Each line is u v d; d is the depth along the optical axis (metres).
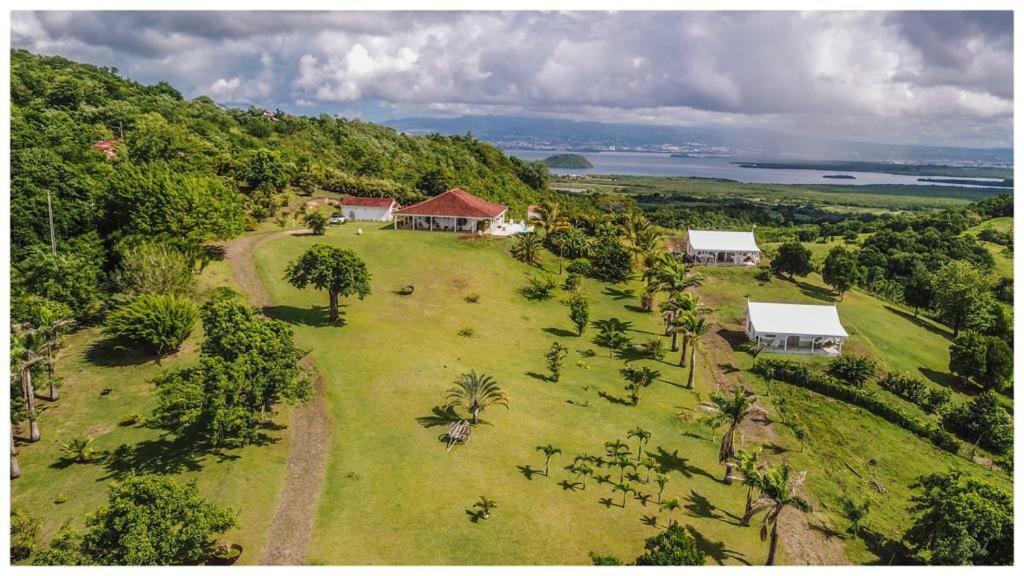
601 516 40.59
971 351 75.00
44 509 36.59
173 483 30.64
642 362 71.06
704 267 109.69
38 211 67.06
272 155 124.81
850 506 46.41
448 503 39.50
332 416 48.84
